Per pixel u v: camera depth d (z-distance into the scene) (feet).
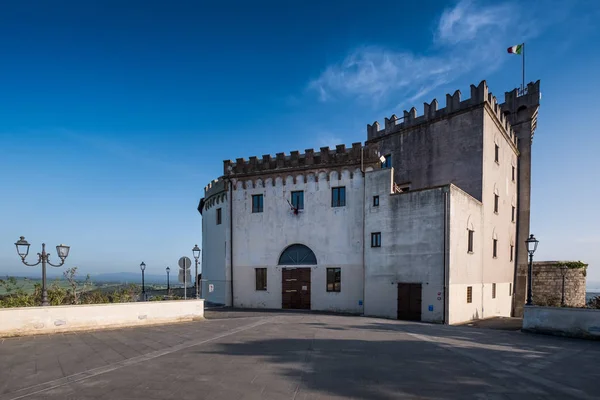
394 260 70.44
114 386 22.63
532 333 45.09
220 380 23.71
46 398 20.72
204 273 113.39
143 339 38.40
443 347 34.78
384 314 70.33
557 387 22.59
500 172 92.43
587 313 40.98
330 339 38.45
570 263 108.17
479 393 21.45
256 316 65.00
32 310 40.27
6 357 30.17
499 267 90.43
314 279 81.05
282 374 25.03
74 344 35.53
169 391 21.67
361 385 22.77
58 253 45.34
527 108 110.42
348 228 79.20
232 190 92.38
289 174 86.53
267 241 86.84
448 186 65.00
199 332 43.24
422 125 91.30
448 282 63.62
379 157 78.64
